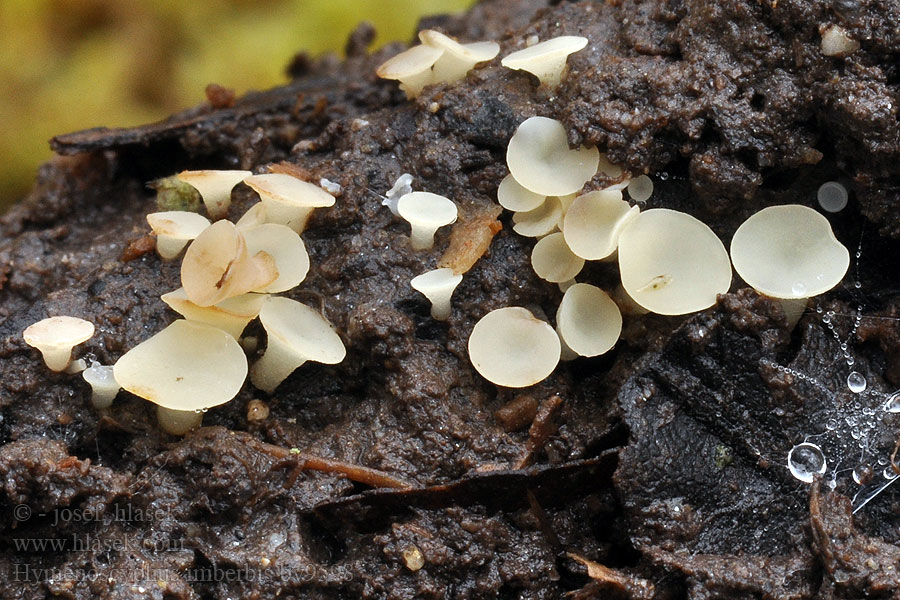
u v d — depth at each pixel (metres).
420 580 0.06
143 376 0.06
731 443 0.06
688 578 0.06
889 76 0.06
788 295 0.06
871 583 0.06
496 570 0.06
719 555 0.06
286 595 0.06
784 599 0.06
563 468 0.06
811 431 0.06
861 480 0.06
